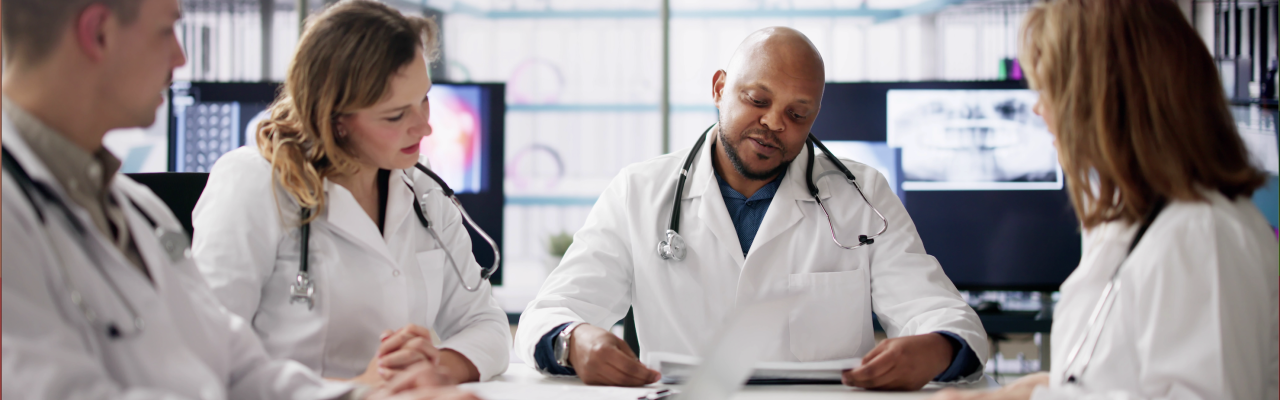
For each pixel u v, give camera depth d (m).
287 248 1.15
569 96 4.83
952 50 4.32
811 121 1.40
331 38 1.09
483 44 4.80
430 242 1.28
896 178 2.86
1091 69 0.85
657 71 4.81
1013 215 2.83
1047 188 2.81
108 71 0.72
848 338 1.40
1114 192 0.87
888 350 1.11
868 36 4.43
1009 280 2.83
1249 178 0.84
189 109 3.06
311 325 1.13
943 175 2.84
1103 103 0.84
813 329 1.39
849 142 2.87
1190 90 0.83
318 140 1.14
